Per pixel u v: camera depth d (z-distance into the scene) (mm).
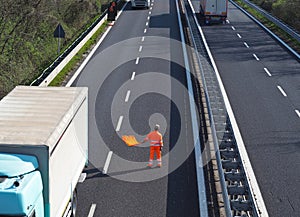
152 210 12719
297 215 12883
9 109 11836
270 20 47688
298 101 22672
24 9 35688
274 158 16391
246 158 16359
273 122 19766
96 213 12523
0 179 8648
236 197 13102
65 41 40156
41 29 38156
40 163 9469
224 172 13211
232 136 15781
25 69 32781
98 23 39875
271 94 23656
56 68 25062
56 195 10227
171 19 47094
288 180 14852
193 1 63500
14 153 9469
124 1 62250
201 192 13742
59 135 10406
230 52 33375
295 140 17922
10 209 8289
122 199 13273
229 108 21391
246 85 25125
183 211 12719
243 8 59469
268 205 13367
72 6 46812
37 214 9094
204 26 44750
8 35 34000
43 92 13570
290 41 37781
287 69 28812
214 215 12570
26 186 8531
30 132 10188
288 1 48562
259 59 31328
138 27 41875
